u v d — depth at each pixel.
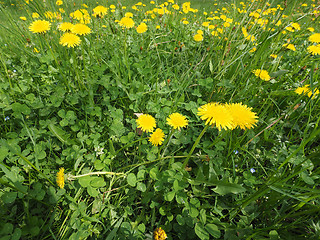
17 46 2.34
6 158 1.41
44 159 1.50
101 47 2.48
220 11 4.16
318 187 1.47
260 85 2.03
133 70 2.33
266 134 1.64
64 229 1.26
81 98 1.91
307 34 2.78
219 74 2.13
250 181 1.45
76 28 1.67
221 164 1.60
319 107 1.78
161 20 3.35
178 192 1.35
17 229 1.08
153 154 1.58
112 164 1.62
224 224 1.27
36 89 1.90
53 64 2.15
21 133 1.58
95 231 1.24
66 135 1.55
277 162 1.57
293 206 1.26
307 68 2.43
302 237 1.16
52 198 1.29
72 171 1.44
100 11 2.34
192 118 1.91
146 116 1.44
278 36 2.25
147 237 1.28
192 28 3.31
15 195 1.15
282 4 2.10
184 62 2.61
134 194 1.49
